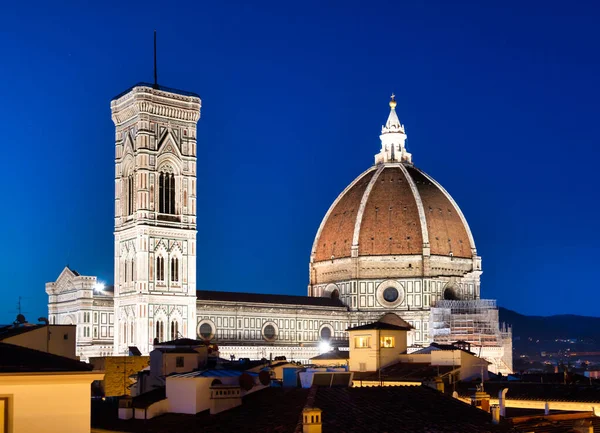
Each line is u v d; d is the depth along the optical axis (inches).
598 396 3284.9
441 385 3361.2
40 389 1337.4
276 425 1987.0
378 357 4554.6
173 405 2373.3
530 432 2396.7
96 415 2581.2
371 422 2014.0
